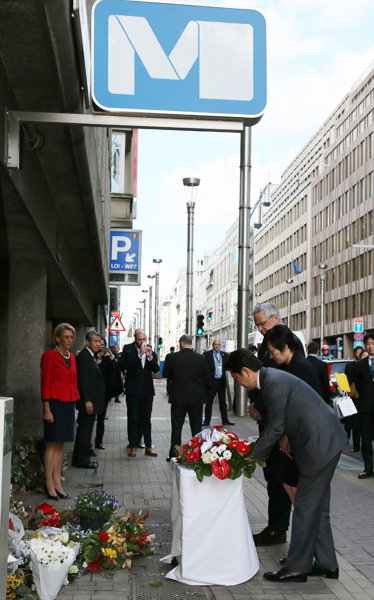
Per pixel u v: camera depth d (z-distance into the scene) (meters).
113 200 29.27
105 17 5.50
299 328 82.06
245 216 18.06
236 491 4.75
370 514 6.86
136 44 5.51
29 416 9.00
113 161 31.36
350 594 4.46
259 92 5.61
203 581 4.61
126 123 5.48
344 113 71.25
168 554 5.32
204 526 4.68
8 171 5.26
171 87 5.52
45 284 9.31
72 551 4.39
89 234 11.02
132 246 25.41
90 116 5.40
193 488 4.69
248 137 17.98
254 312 6.13
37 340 9.12
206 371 10.16
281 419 4.67
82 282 17.25
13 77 4.97
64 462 8.74
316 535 4.73
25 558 4.41
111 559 4.85
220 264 118.69
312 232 77.88
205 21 5.61
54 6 3.99
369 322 59.81
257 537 5.64
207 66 5.58
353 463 10.85
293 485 5.21
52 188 7.97
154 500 7.32
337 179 69.25
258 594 4.45
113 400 28.08
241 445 4.70
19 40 4.39
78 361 9.64
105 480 8.55
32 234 7.53
